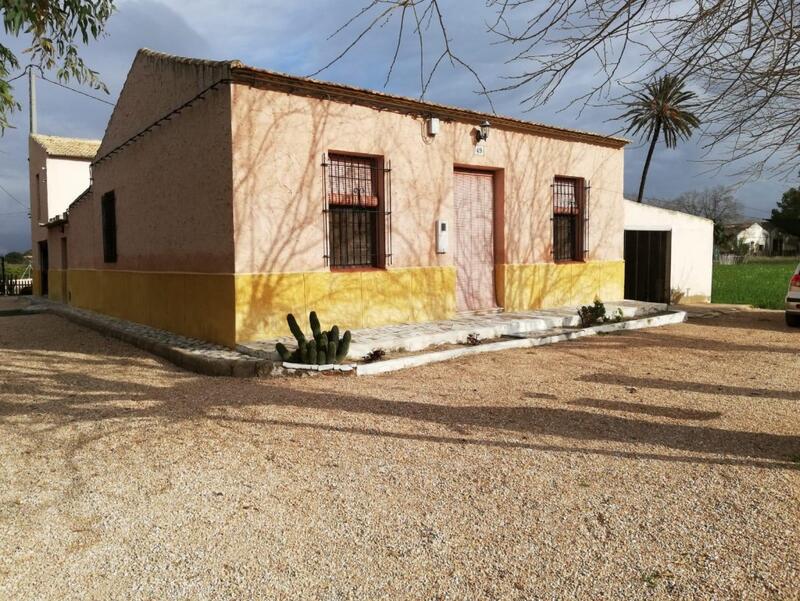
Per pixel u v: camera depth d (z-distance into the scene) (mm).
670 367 7996
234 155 8445
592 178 13820
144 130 11102
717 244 57000
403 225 10328
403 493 3961
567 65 4668
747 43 4266
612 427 5324
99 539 3400
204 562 3139
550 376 7387
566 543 3283
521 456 4609
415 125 10422
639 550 3197
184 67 9570
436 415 5699
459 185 11648
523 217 12414
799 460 4473
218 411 5895
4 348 10312
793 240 61531
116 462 4594
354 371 7484
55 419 5723
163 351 9023
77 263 17312
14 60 7051
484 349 8953
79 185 23797
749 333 11250
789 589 2809
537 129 12422
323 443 4941
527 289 12531
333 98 9367
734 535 3336
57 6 6730
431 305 10734
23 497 3982
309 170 9172
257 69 8406
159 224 10922
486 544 3285
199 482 4180
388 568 3061
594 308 11398
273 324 8859
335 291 9461
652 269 16328
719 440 4957
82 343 10797
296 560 3148
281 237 8914
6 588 2922
